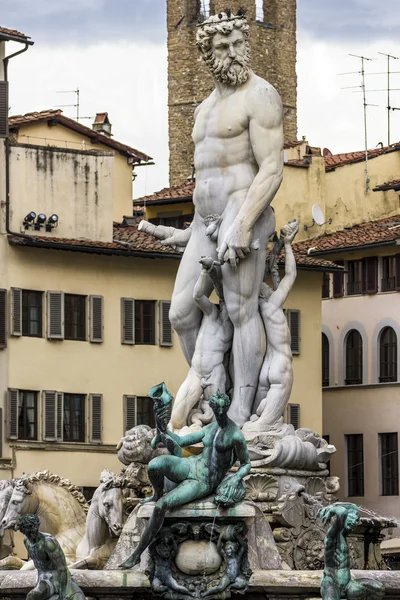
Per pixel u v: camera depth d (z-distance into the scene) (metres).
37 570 23.53
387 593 25.34
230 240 28.55
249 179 28.89
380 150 95.56
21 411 76.38
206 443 24.23
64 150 78.94
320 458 28.41
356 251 87.56
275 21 140.38
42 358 77.06
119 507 28.75
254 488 27.69
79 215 79.00
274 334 29.05
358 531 28.84
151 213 90.06
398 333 86.19
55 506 30.77
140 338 79.62
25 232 77.38
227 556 24.23
